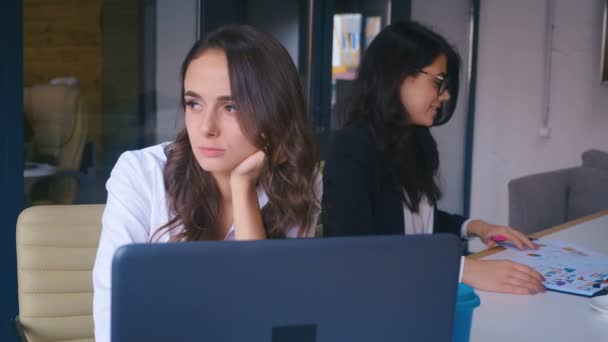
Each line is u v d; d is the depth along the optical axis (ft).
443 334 2.77
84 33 10.73
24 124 10.19
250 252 2.48
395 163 6.40
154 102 11.63
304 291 2.56
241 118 4.07
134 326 2.43
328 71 14.01
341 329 2.64
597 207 10.23
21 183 10.16
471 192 16.92
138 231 4.43
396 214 6.42
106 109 11.09
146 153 4.72
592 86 16.30
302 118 4.35
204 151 4.14
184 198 4.50
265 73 4.08
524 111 17.03
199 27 12.02
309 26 13.62
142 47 11.41
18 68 10.01
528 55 16.89
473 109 16.62
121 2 11.10
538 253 6.59
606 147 16.21
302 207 4.61
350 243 2.59
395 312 2.69
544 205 9.98
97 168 11.08
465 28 16.39
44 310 5.42
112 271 2.38
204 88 4.04
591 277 5.82
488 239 7.02
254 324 2.53
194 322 2.47
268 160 4.36
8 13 9.86
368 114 6.49
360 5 14.37
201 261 2.44
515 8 16.78
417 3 15.31
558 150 16.89
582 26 16.33
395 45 6.34
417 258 2.67
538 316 4.93
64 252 5.49
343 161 6.31
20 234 5.45
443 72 6.35
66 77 10.61
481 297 5.33
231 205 4.64
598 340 4.50
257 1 12.84
